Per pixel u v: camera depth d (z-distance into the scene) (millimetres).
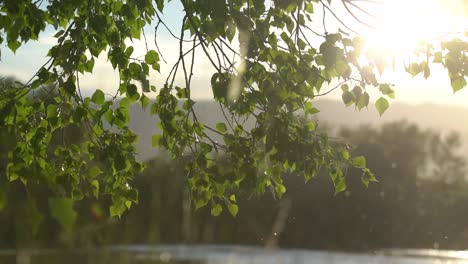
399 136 35938
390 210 29000
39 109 6078
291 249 24344
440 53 5477
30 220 1681
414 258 23516
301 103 5992
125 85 6109
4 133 2291
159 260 20297
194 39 5824
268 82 5785
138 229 21344
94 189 6203
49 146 6234
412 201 31266
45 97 6090
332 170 6449
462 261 22891
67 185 5895
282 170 6438
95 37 6164
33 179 2430
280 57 5855
